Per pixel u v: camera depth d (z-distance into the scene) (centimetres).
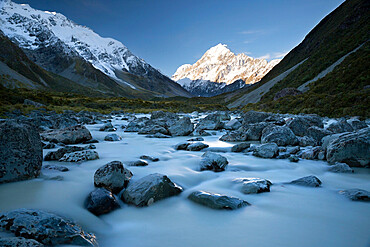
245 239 344
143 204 444
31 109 3133
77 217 395
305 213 431
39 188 512
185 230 372
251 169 750
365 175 680
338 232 363
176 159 863
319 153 882
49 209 414
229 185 583
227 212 428
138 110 6159
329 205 465
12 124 568
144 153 971
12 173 540
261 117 1934
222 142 1315
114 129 1919
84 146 1084
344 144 786
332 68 5591
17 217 325
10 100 3800
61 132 1182
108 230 374
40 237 302
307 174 696
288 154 902
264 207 455
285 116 3244
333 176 675
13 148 550
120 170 536
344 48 6312
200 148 1062
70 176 610
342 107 3045
